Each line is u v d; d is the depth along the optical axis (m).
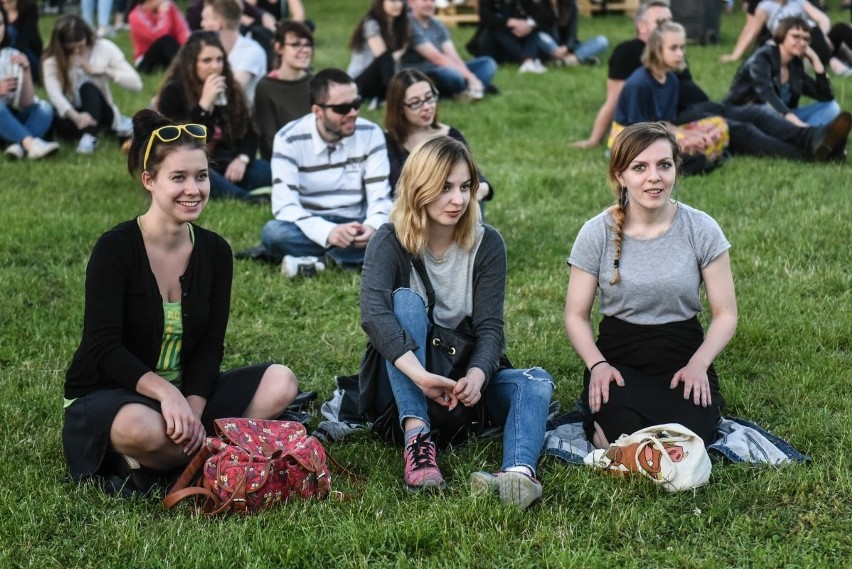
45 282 6.34
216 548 3.56
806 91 9.52
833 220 7.17
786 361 5.16
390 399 4.31
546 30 14.11
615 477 4.04
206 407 4.22
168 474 4.08
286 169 6.62
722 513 3.79
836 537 3.63
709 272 4.37
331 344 5.60
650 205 4.24
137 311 4.05
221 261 4.25
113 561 3.55
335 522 3.73
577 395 4.89
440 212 4.18
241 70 9.80
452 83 11.80
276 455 3.88
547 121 11.06
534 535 3.64
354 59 11.80
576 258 4.45
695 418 4.19
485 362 4.18
